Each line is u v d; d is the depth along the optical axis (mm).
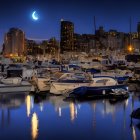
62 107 26672
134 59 76188
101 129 20234
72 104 27938
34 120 22500
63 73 38625
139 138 18547
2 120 22422
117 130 20016
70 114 24203
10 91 34344
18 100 30000
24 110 25641
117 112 24766
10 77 37375
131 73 45812
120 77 41156
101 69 52875
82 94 30953
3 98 31078
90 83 32625
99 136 18938
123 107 26641
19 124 21391
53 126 20922
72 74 37344
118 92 31031
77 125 21141
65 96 31266
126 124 21281
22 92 34562
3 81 34625
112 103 28359
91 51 96812
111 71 48125
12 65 53344
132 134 19234
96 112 24766
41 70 47344
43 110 25578
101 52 90500
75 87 31969
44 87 34156
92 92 31328
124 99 30438
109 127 20656
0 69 46062
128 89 35094
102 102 28797
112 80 32844
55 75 39125
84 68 54375
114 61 66562
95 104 27859
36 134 19312
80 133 19484
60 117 23234
